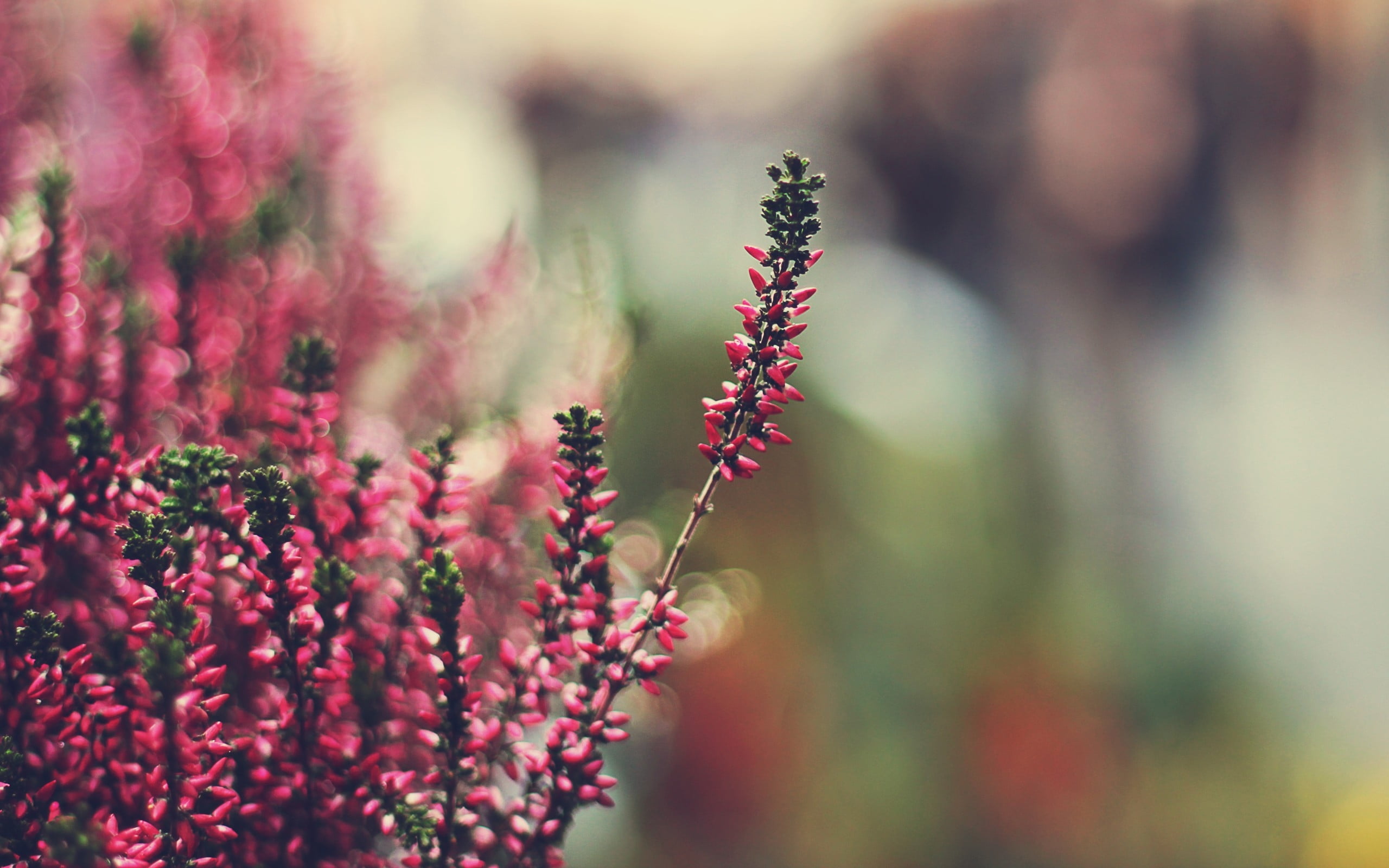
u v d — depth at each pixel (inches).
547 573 19.9
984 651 46.8
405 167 29.4
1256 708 56.5
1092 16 66.2
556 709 19.1
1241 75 67.9
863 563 43.6
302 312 20.4
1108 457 66.8
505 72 50.9
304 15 21.5
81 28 20.8
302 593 16.7
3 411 18.3
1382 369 85.4
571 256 21.6
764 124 74.6
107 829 16.5
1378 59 70.4
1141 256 68.7
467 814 17.3
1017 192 67.7
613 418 20.5
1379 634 81.0
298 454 18.0
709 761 37.7
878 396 46.6
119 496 17.2
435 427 21.2
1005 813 46.0
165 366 18.8
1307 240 76.3
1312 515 86.3
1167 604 58.7
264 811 17.3
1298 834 52.0
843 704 43.1
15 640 16.8
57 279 18.4
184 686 16.6
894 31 69.6
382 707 17.5
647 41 65.1
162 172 20.3
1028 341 65.1
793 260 16.6
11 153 20.1
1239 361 79.2
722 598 36.5
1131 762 51.1
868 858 42.5
